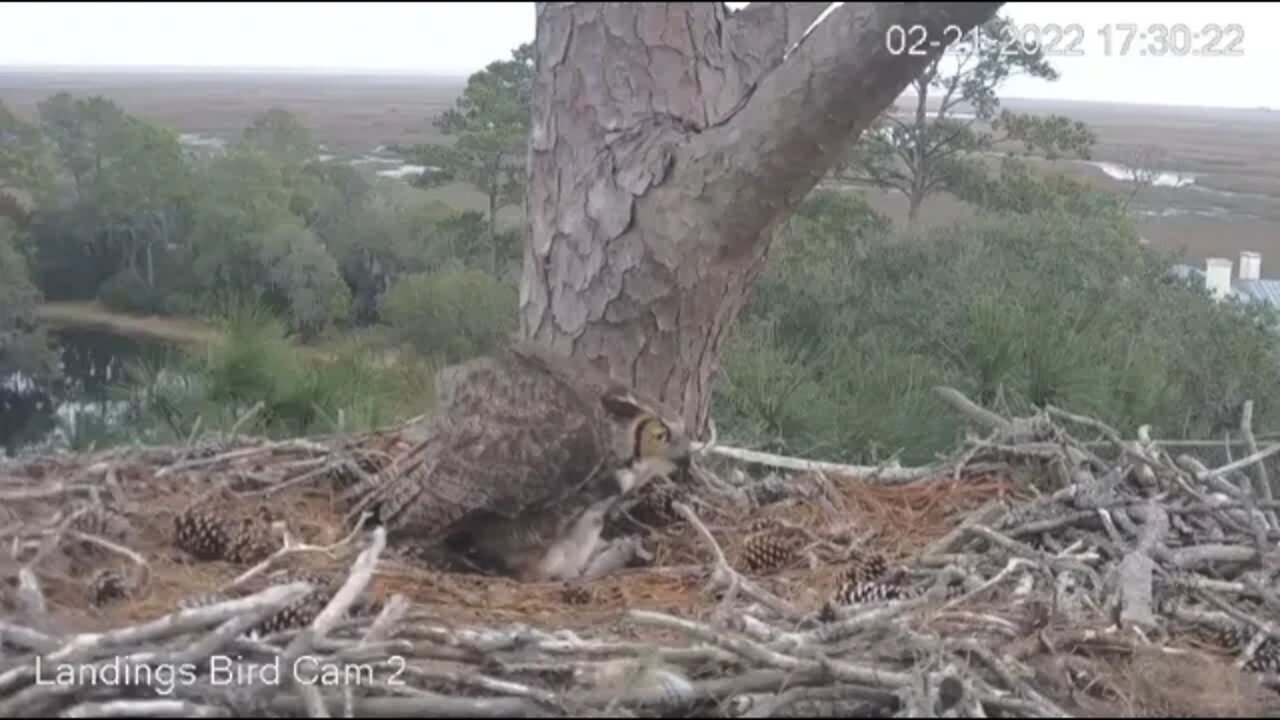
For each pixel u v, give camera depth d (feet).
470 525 11.76
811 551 12.03
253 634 10.14
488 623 10.73
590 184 12.33
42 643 9.94
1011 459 13.38
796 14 12.85
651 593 11.41
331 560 11.53
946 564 11.43
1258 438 14.94
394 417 14.30
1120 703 10.10
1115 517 12.10
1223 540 12.15
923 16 10.93
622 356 12.37
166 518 12.07
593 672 9.88
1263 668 10.61
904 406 15.46
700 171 11.95
